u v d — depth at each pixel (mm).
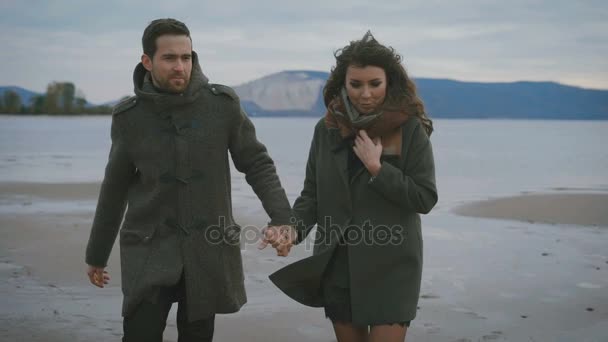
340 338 3818
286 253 3645
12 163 25531
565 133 97500
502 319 5727
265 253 8398
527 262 8000
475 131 110938
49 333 5246
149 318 3502
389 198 3527
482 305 6141
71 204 13492
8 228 10125
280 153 35812
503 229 10625
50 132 69375
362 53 3543
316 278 3756
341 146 3734
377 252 3623
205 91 3639
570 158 33031
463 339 5219
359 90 3611
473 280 7086
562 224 11266
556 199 14352
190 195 3570
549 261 8070
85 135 61344
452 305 6141
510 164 28297
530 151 40906
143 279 3479
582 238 9797
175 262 3521
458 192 16531
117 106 3615
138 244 3592
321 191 3760
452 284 6906
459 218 11898
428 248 8898
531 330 5434
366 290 3635
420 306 6105
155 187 3568
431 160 3652
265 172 3830
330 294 3783
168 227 3568
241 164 3869
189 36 3582
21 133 65750
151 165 3553
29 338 5121
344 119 3639
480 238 9734
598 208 13055
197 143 3570
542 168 25875
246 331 5375
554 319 5730
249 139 3812
